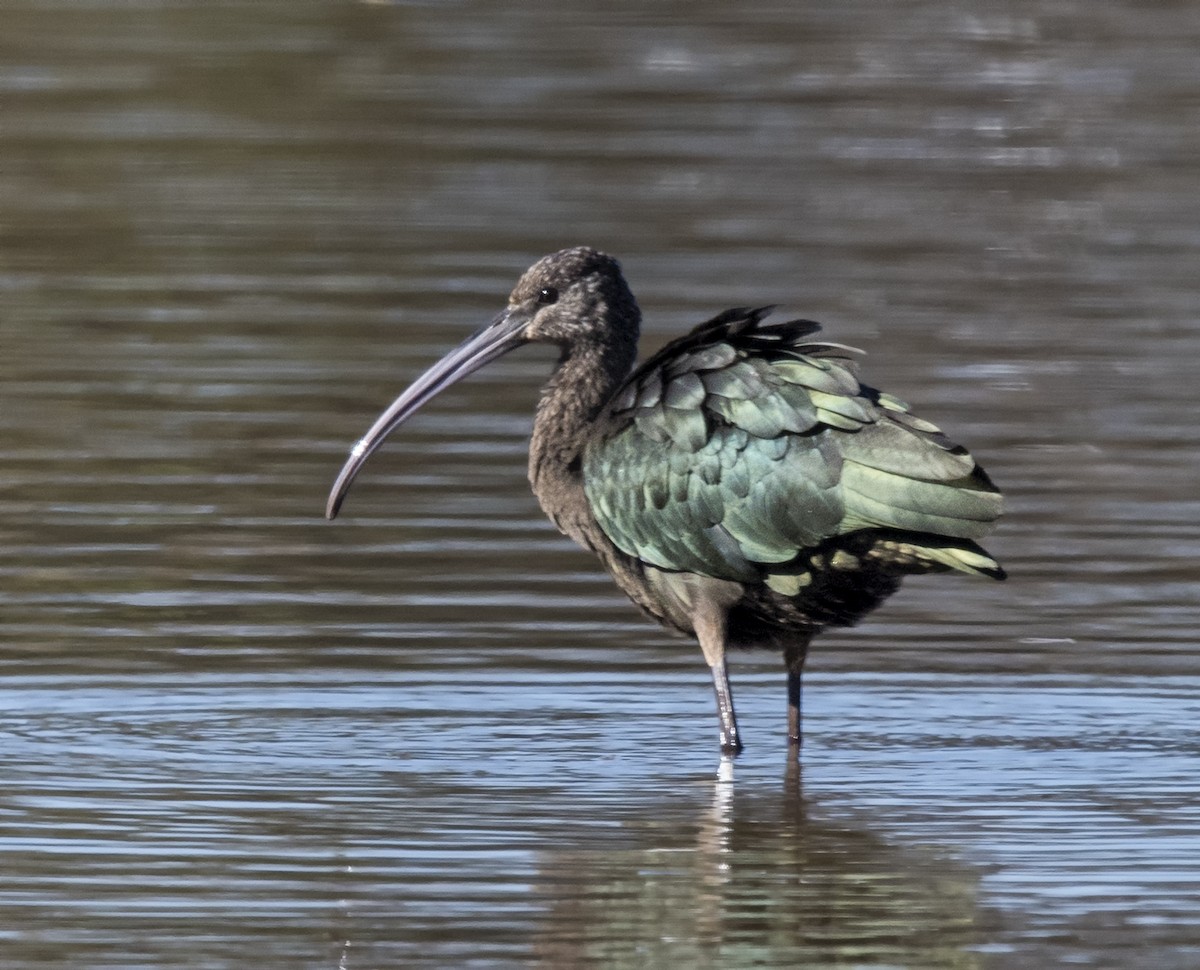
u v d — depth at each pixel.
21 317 22.77
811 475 12.21
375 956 9.61
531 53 33.53
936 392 20.59
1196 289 24.25
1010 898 10.30
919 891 10.38
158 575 15.92
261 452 18.83
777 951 9.69
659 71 32.94
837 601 12.66
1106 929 9.92
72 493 17.75
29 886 10.36
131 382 20.75
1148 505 17.67
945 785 12.07
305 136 29.83
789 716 12.92
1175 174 29.02
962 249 25.73
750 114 31.23
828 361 12.57
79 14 34.91
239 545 16.64
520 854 10.88
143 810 11.47
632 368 13.87
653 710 13.60
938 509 11.92
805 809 11.64
